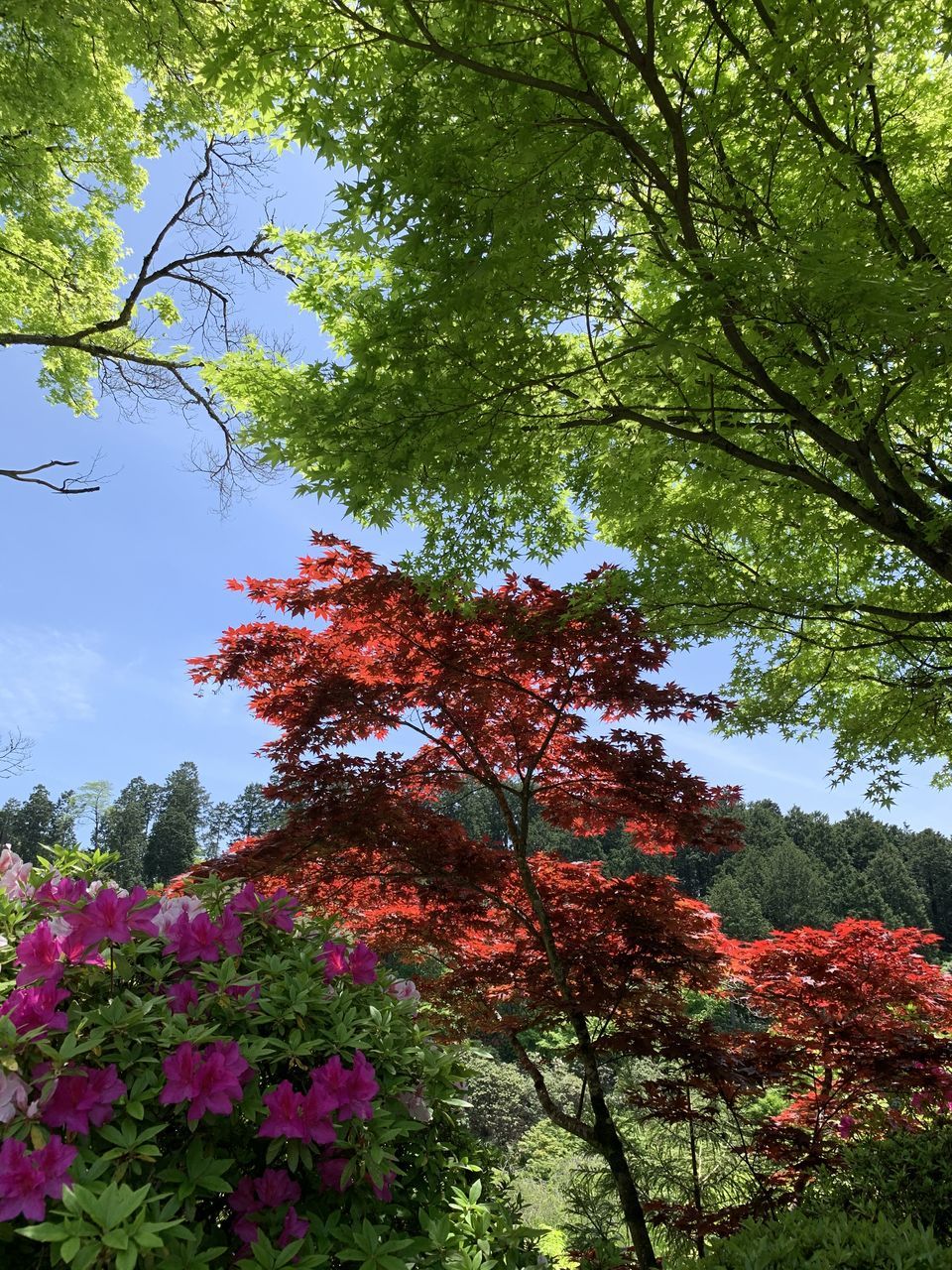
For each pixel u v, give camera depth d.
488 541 5.84
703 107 3.36
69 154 9.45
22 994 1.79
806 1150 5.07
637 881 5.50
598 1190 6.15
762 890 37.53
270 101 3.60
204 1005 1.97
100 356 9.87
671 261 3.30
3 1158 1.51
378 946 6.11
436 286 3.56
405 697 5.55
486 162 3.26
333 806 5.19
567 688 5.52
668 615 5.23
